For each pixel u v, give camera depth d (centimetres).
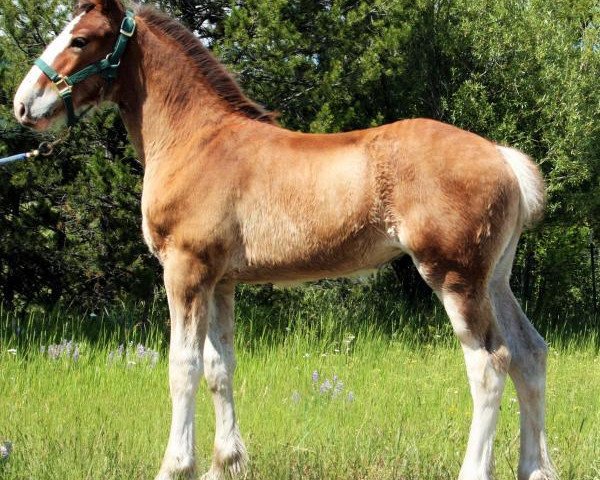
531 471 416
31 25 906
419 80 1123
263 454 485
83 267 980
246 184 434
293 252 428
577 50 1175
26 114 463
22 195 971
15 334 810
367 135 421
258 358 782
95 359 745
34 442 481
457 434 537
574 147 1078
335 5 991
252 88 984
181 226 441
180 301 440
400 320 1001
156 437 518
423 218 403
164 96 470
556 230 1195
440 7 1147
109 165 909
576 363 875
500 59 1125
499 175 404
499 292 432
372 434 525
